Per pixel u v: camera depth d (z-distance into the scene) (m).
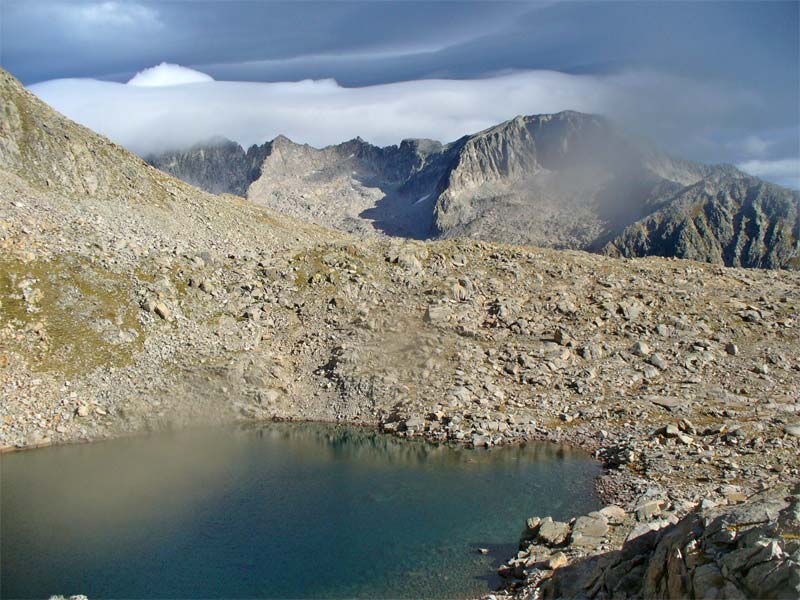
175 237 114.94
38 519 47.59
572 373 77.38
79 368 75.00
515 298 92.44
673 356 80.00
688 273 104.44
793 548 21.33
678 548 24.80
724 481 50.41
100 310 82.31
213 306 89.75
